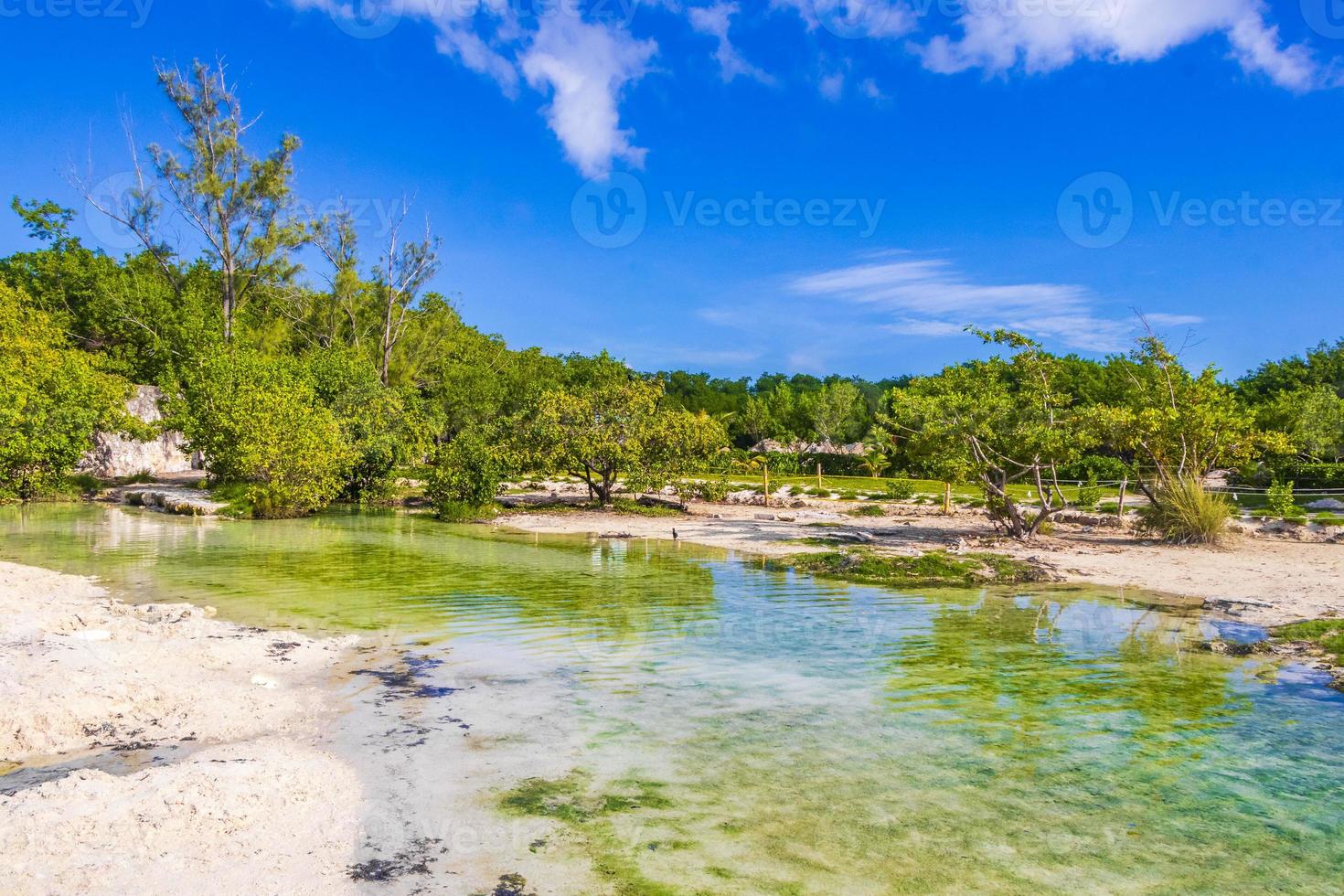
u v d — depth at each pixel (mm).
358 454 30797
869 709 8023
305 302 53406
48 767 6199
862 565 16328
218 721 7246
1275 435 23609
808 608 12938
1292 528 22344
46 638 9195
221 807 5422
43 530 21578
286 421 27594
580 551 19359
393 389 36531
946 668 9523
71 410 30734
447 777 6188
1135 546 20328
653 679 8930
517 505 30281
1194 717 7855
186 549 18422
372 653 9773
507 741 6965
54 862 4652
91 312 48188
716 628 11469
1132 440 22516
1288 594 14102
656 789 6066
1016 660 9906
